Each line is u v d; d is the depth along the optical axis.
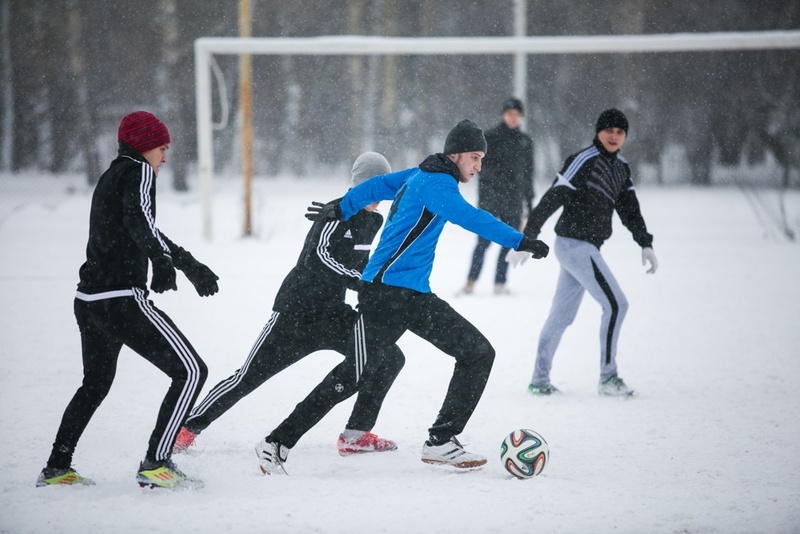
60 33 116.25
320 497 14.92
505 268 37.88
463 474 16.48
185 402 14.97
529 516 13.98
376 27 122.25
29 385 23.05
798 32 47.59
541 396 22.55
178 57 108.88
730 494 15.09
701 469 16.62
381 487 15.54
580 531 13.34
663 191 106.00
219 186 112.75
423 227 16.17
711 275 42.69
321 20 121.06
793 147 117.88
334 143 133.00
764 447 18.05
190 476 15.95
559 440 18.70
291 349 17.56
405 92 132.12
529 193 38.56
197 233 61.16
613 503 14.62
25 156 124.50
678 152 133.25
